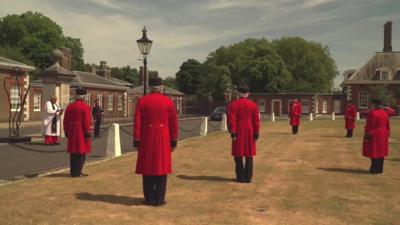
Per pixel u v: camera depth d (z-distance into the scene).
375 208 8.75
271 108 85.38
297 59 98.44
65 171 12.65
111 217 7.83
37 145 20.34
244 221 7.71
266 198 9.41
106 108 66.81
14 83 44.97
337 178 11.91
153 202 8.73
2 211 8.13
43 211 8.15
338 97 82.44
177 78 121.94
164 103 8.72
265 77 91.06
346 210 8.55
